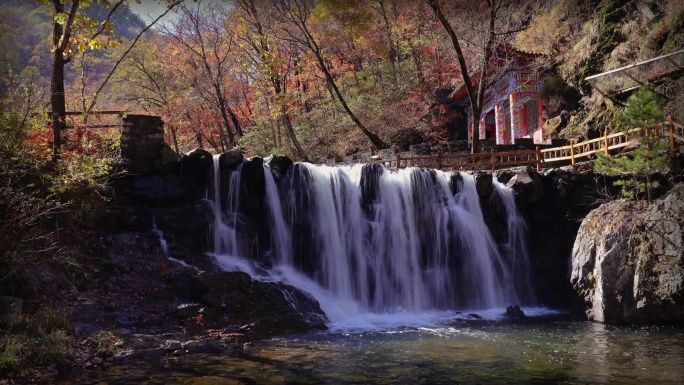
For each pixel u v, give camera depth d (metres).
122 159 14.88
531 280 18.28
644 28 26.70
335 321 14.44
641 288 13.87
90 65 48.59
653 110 14.99
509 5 38.56
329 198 17.23
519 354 10.45
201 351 10.35
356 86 42.06
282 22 33.16
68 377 8.61
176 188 15.40
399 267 17.39
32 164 13.20
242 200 16.17
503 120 37.38
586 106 29.03
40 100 14.95
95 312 11.14
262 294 13.05
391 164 26.98
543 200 18.69
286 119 33.47
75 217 13.34
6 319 9.62
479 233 18.27
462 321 14.87
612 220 15.21
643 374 8.92
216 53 36.38
